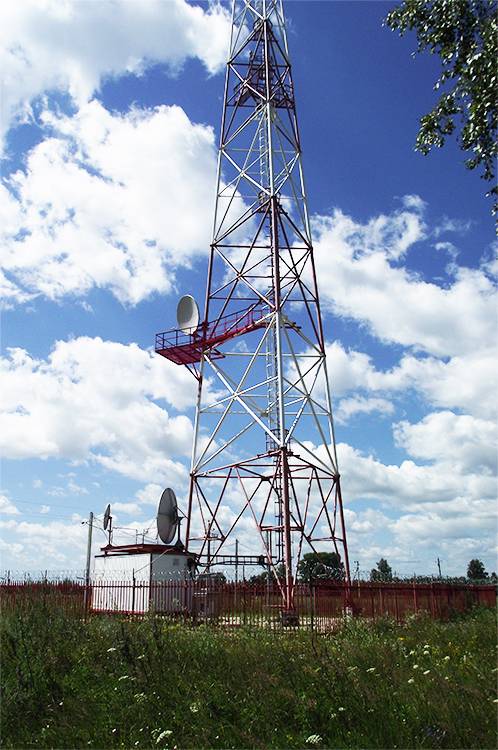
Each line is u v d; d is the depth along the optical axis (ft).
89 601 81.15
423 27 46.60
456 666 42.98
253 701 36.40
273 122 119.55
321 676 38.73
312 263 118.42
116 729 35.86
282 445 101.86
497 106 42.22
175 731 34.94
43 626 52.29
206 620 70.74
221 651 46.01
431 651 49.98
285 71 127.54
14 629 51.11
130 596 86.02
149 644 47.09
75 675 43.98
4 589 76.18
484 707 33.55
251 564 104.88
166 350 121.29
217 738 33.32
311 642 46.57
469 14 44.65
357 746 31.17
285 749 31.53
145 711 36.83
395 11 47.03
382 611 85.40
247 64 127.75
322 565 123.13
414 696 35.83
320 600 86.48
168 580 89.15
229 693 38.17
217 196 122.21
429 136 46.83
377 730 32.27
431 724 32.40
